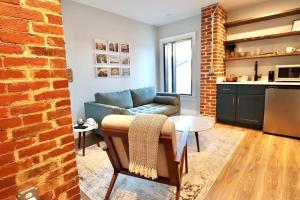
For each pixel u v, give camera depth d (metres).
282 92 2.81
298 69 2.81
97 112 2.90
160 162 1.30
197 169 1.98
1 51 0.96
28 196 1.11
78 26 3.12
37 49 1.09
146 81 4.58
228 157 2.24
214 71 3.58
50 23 1.14
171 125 1.14
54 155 1.23
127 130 1.25
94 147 2.68
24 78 1.05
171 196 1.58
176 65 4.71
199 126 2.38
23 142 1.07
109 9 3.46
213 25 3.46
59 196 1.28
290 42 3.18
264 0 3.26
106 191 1.67
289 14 3.09
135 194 1.62
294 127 2.77
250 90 3.17
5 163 1.01
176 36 4.41
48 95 1.17
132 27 4.09
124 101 3.44
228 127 3.43
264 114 3.03
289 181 1.72
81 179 1.86
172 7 3.48
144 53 4.45
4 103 0.98
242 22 3.51
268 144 2.60
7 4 0.96
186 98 4.50
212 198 1.53
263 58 3.48
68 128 1.29
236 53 3.67
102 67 3.54
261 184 1.70
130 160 1.32
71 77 3.08
